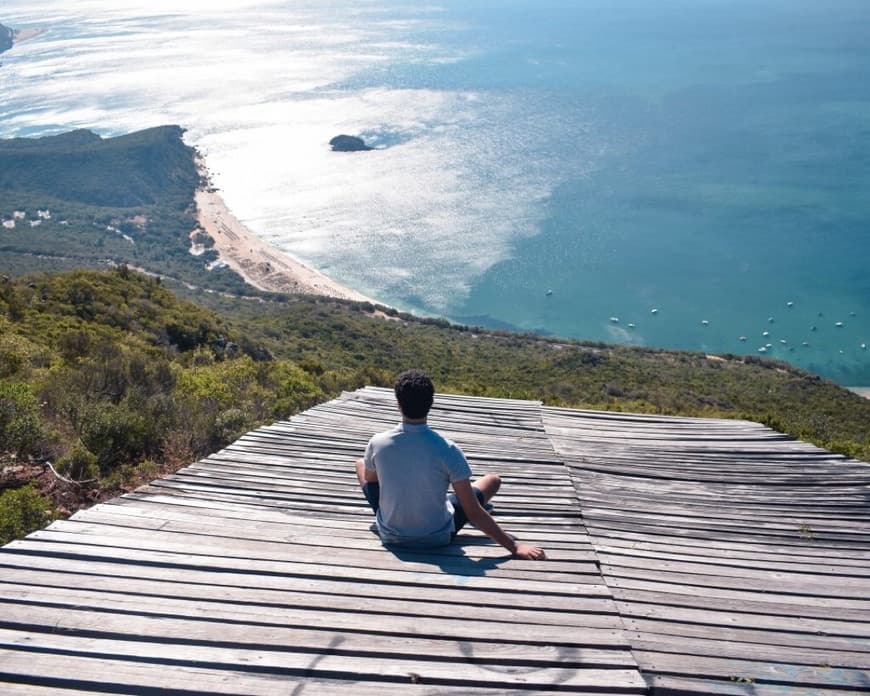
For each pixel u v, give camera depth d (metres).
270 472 5.59
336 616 3.25
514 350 58.72
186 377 12.77
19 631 3.01
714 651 3.29
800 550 4.90
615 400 32.00
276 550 3.94
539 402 9.28
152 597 3.32
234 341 30.86
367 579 3.63
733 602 3.86
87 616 3.13
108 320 27.27
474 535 4.34
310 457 6.07
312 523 4.45
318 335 53.41
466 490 3.81
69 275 33.41
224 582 3.51
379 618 3.26
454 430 7.68
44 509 6.18
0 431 7.25
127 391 10.05
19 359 12.56
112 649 2.90
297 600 3.37
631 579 4.06
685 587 4.01
